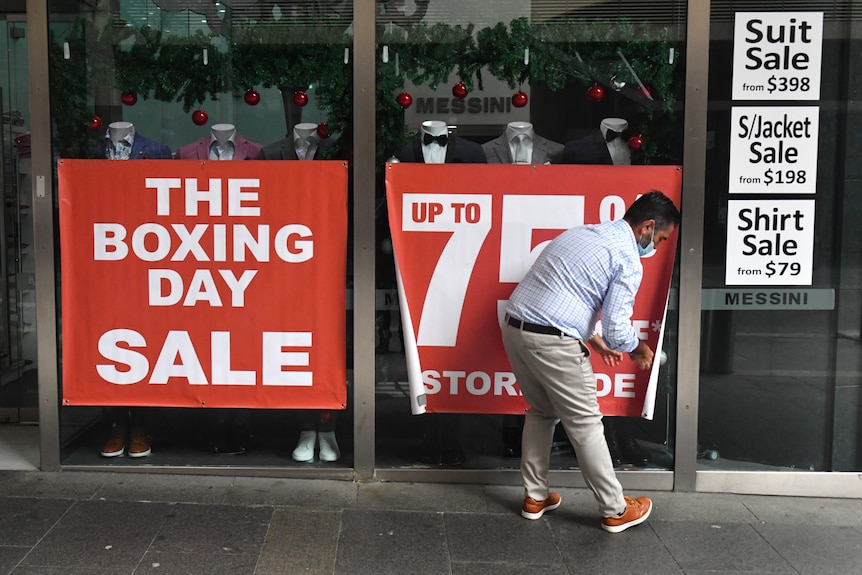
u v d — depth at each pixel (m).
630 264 2.90
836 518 3.35
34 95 3.54
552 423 3.23
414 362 3.55
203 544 2.97
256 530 3.11
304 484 3.62
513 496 3.52
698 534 3.16
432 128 3.56
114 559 2.83
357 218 3.55
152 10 3.59
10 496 3.41
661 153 3.56
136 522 3.16
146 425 3.80
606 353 3.14
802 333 3.58
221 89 3.61
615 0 3.52
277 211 3.54
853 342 3.58
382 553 2.93
